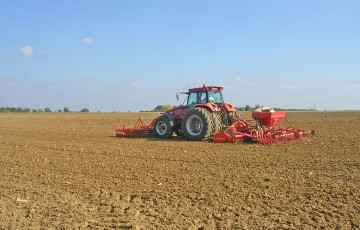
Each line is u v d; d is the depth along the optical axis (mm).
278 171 8664
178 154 11523
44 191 7457
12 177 8789
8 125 28672
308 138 15023
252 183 7645
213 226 5504
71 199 6930
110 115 51094
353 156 10383
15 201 6824
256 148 12359
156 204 6582
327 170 8656
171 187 7566
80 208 6410
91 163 10336
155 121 16719
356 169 8672
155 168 9430
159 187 7594
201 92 15852
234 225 5500
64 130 23156
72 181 8273
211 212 6066
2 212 6238
